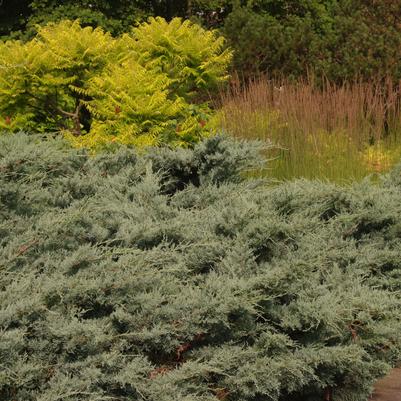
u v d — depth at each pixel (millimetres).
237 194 6449
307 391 5301
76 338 4297
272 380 4680
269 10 21062
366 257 6266
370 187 7195
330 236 6426
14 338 4047
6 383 4062
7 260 4797
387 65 15742
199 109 10953
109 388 4395
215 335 4906
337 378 5375
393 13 17312
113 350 4488
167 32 11062
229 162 7020
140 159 6996
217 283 4914
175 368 4770
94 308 4750
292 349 5129
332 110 11852
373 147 12273
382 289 6188
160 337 4652
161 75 10328
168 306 4695
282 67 16391
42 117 10992
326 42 16625
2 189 5539
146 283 4758
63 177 6352
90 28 10617
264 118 11625
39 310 4359
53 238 5227
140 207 6074
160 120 9953
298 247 5758
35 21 22516
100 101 10289
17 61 10156
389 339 5328
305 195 6699
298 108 11742
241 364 4766
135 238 5391
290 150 11383
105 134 9828
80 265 4848
